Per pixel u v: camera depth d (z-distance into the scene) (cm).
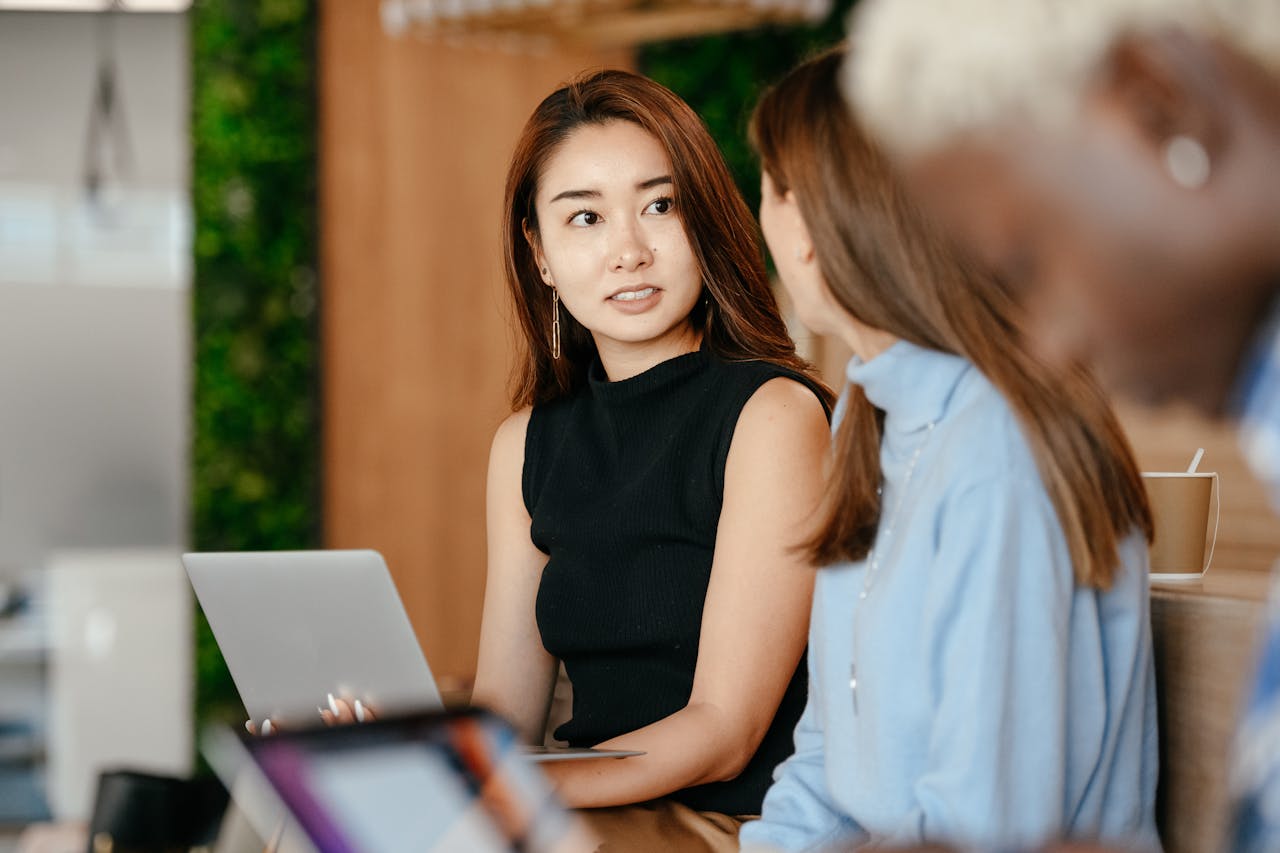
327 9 460
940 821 103
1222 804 113
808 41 474
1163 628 122
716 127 473
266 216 459
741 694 151
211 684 411
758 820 134
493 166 466
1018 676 105
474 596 467
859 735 118
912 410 118
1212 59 40
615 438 172
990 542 106
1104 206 41
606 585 166
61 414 731
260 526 459
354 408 463
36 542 731
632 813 149
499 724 86
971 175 42
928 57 42
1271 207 40
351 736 83
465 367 466
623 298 166
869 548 125
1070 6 41
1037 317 43
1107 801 113
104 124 700
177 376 741
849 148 110
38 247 715
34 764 461
